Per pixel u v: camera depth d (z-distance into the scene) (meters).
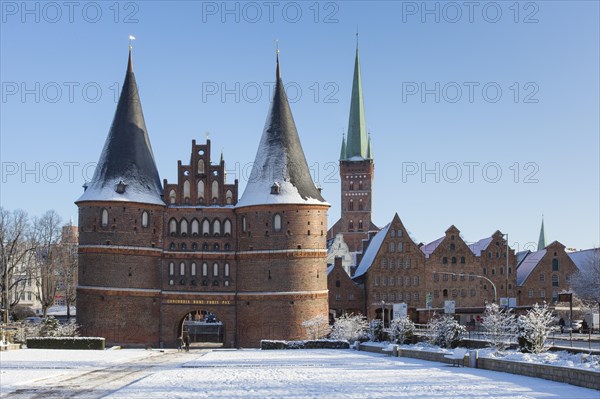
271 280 88.19
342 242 146.12
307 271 88.00
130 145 90.00
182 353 71.06
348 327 78.69
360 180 167.12
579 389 32.97
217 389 33.72
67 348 74.25
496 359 42.62
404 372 41.88
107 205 86.94
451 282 116.81
